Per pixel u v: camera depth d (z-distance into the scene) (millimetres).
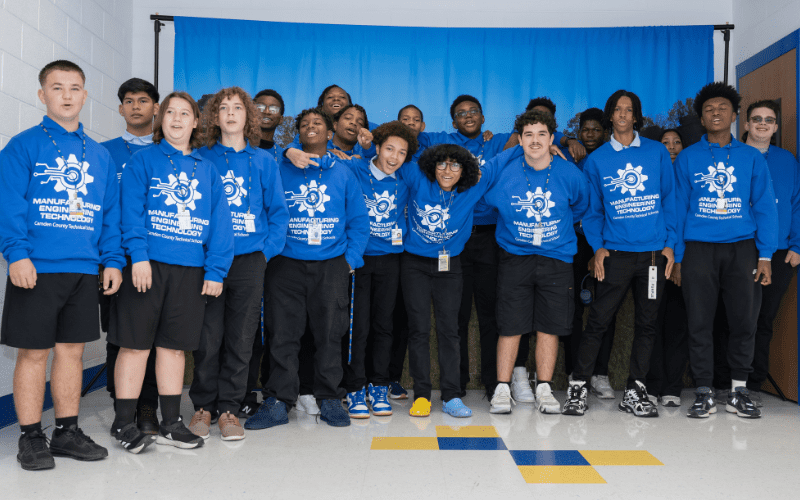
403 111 3699
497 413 2982
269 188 2654
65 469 2014
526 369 3617
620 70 4340
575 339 3582
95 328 2205
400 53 4410
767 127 3359
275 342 2730
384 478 1916
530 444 2352
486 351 3412
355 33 4395
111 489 1810
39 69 3131
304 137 2863
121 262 2234
